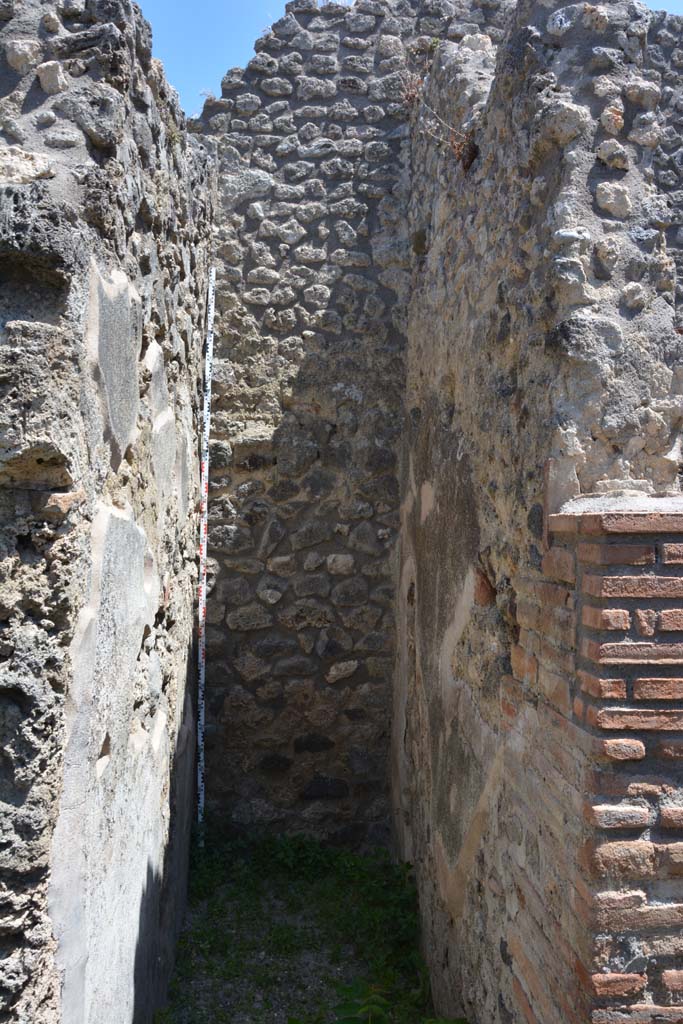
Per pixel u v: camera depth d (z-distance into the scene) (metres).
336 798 4.85
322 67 5.05
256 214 4.99
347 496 4.91
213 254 4.95
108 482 2.21
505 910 2.39
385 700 4.88
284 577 4.88
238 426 4.91
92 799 2.03
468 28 5.04
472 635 2.95
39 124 2.13
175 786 3.54
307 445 4.91
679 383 2.24
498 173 2.79
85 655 1.96
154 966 2.96
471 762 2.88
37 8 2.23
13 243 1.76
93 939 2.03
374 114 5.03
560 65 2.38
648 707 1.81
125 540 2.35
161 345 3.00
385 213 5.00
